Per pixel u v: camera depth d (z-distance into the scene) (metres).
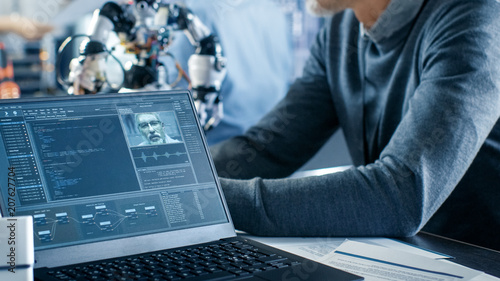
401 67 1.27
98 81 1.32
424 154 0.97
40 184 0.79
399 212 0.97
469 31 1.05
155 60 1.40
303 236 0.98
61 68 1.38
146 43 1.38
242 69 2.40
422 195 0.97
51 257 0.76
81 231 0.79
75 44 1.41
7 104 0.81
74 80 1.33
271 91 2.48
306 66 1.57
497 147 1.20
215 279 0.71
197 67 1.49
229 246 0.86
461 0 1.10
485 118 1.02
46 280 0.70
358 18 1.32
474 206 1.25
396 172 0.98
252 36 2.41
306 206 0.97
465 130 0.99
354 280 0.74
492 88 1.03
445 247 0.95
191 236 0.87
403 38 1.26
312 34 2.61
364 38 1.38
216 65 1.50
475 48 1.03
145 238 0.83
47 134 0.82
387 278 0.77
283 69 2.56
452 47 1.05
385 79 1.33
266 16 2.47
